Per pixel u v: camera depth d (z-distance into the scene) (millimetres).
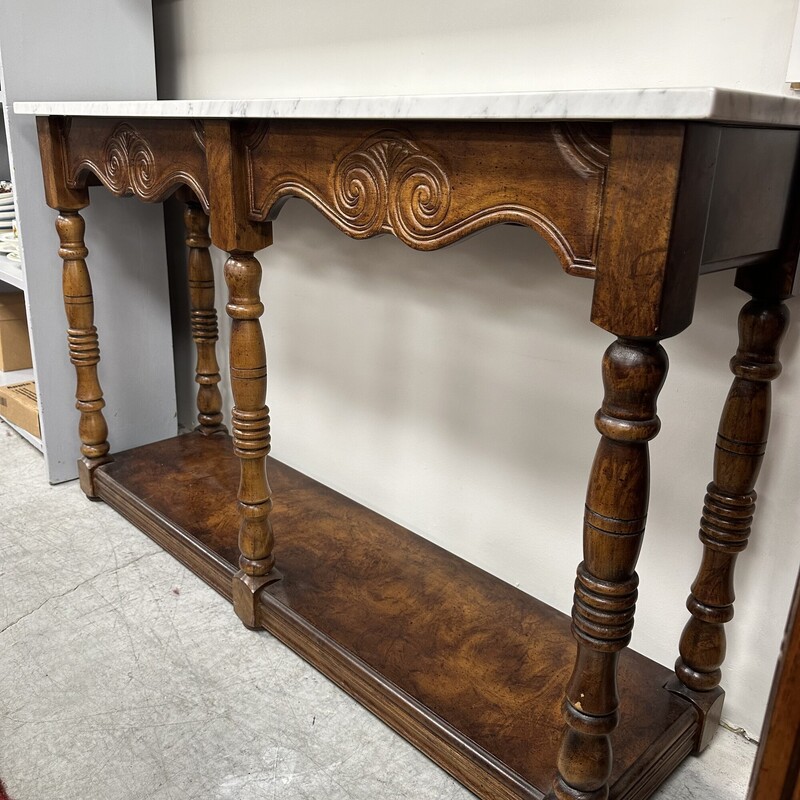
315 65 1931
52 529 2119
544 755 1260
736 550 1291
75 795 1293
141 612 1776
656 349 934
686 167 828
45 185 1989
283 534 1904
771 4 1185
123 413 2486
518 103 906
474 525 1877
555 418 1644
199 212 2252
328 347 2133
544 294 1591
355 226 1230
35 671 1579
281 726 1458
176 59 2361
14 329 2811
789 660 630
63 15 2070
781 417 1314
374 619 1593
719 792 1331
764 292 1171
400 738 1437
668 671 1469
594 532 1007
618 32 1372
